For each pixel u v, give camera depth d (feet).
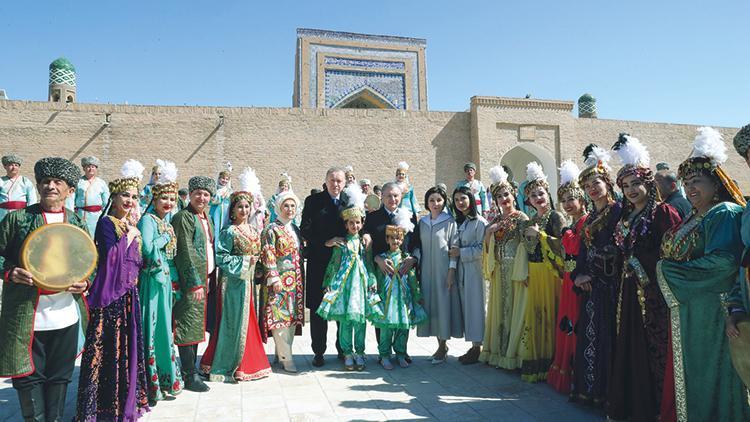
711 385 9.37
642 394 10.68
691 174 9.73
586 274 12.53
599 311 12.21
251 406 13.00
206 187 14.66
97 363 11.19
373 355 18.60
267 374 15.80
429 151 65.41
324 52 77.41
